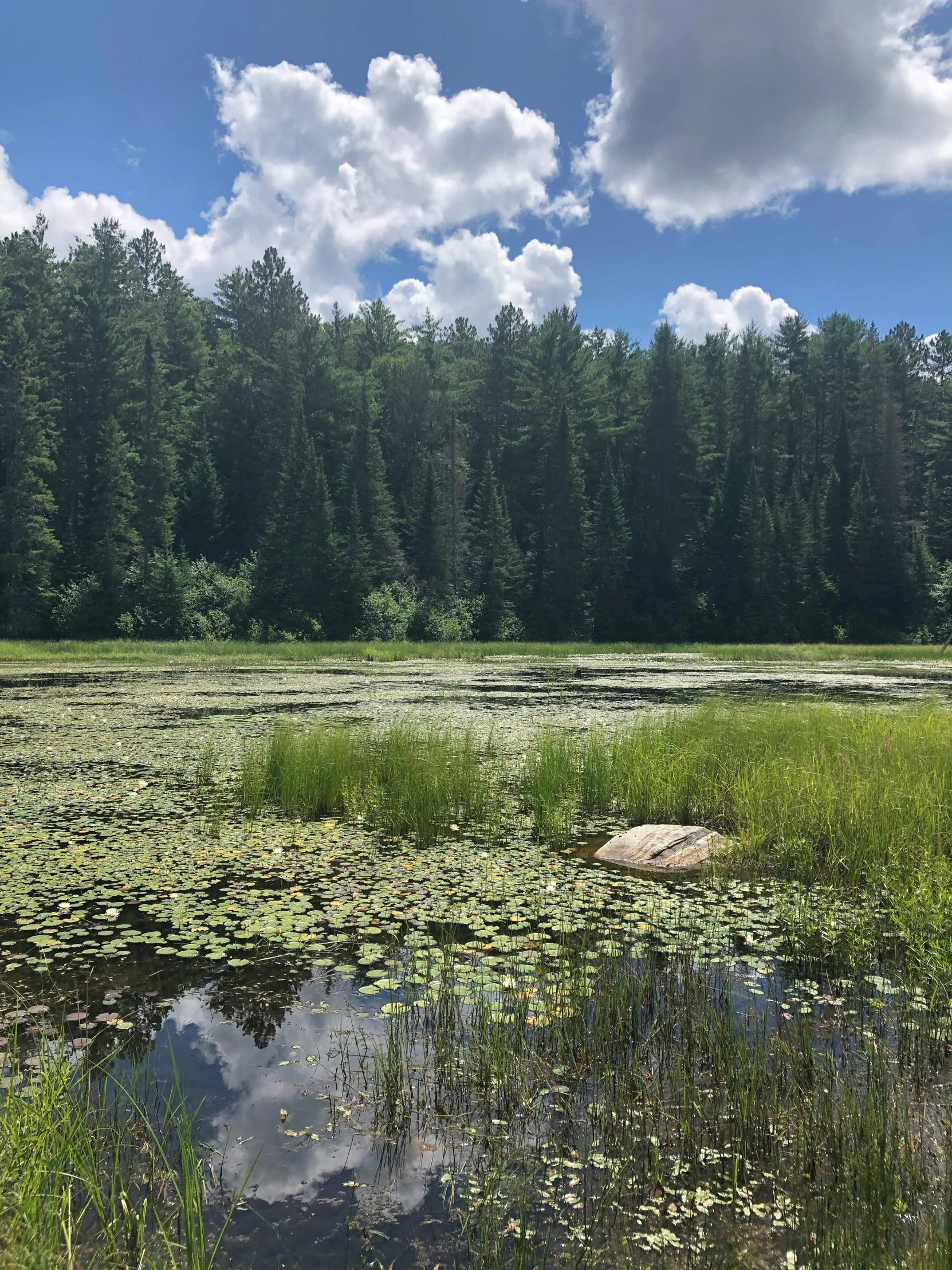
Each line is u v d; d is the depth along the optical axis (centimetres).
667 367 6631
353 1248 246
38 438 4591
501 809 795
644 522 6456
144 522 5144
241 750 1073
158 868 617
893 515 6644
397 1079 331
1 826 726
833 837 644
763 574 6212
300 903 545
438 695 1792
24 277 5306
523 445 6556
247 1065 349
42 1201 251
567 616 5856
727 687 2039
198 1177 265
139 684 2097
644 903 552
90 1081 334
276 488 6009
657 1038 365
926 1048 358
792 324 7931
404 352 7781
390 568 5638
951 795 713
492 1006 396
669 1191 273
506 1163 287
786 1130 300
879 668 2950
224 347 6938
